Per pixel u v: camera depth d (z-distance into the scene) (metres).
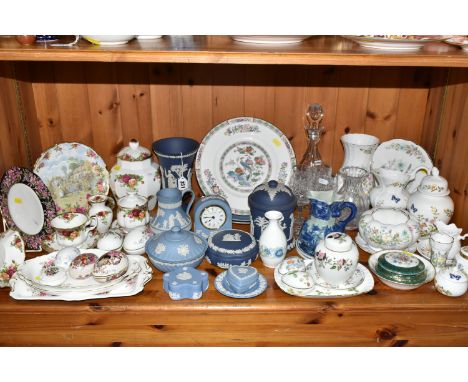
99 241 1.32
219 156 1.51
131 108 1.56
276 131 1.50
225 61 1.09
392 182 1.42
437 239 1.25
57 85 1.53
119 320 1.18
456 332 1.21
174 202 1.34
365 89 1.55
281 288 1.20
